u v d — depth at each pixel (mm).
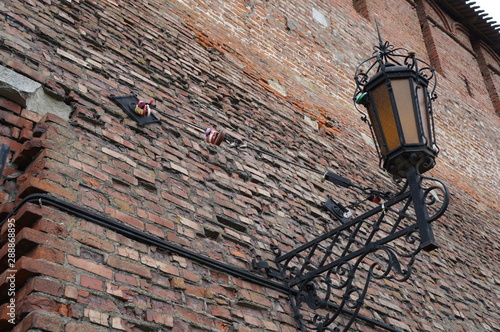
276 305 9695
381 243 9172
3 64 9172
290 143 14828
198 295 8547
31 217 7406
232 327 8609
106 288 7426
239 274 9461
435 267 15742
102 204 8438
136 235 8367
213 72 14414
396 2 28844
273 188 12586
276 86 16672
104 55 11492
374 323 11484
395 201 9367
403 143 8594
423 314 13344
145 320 7551
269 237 11109
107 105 10273
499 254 19859
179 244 9055
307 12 21062
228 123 13164
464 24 34281
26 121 8906
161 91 12078
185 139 11312
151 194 9438
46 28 10672
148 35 13367
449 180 22156
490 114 30281
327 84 19281
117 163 9305
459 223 19578
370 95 9195
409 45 27672
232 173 11828
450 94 27734
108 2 13117
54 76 9867
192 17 15758
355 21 23875
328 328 9484
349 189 15508
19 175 8375
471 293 16078
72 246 7477
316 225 12781
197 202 10188
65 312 6809
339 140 17312
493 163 26500
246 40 17266
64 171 8281
